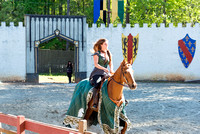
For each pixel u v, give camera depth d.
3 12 32.56
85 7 36.22
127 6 27.59
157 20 25.52
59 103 11.46
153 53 21.52
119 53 21.66
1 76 20.62
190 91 15.39
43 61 30.84
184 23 28.69
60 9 38.44
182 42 21.22
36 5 35.81
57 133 3.93
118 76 5.22
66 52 31.61
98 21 33.88
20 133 4.44
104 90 5.44
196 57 21.17
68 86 18.33
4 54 20.61
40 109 10.22
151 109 10.20
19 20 33.22
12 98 12.89
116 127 5.37
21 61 20.72
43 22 20.72
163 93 14.56
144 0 24.67
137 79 21.66
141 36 21.50
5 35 20.55
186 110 10.00
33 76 20.78
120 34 21.59
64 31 20.94
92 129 7.43
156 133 7.02
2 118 4.95
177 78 21.44
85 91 5.91
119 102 5.32
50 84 19.56
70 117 6.17
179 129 7.39
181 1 28.66
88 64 21.30
